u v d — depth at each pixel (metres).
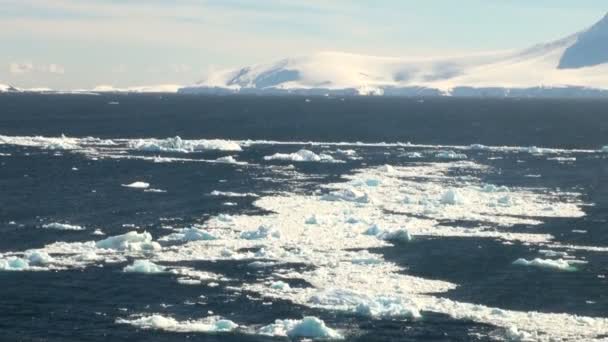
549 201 77.50
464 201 74.94
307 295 45.12
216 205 71.44
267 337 38.66
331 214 68.38
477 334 39.50
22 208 68.38
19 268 49.12
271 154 114.69
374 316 41.81
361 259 52.62
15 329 39.22
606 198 79.69
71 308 42.28
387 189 82.69
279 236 59.03
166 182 84.69
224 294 45.09
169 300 43.91
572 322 41.41
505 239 60.41
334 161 106.44
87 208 69.06
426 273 50.53
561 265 52.34
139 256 52.84
